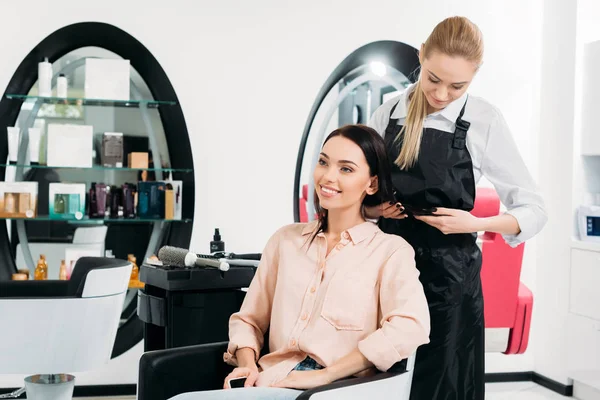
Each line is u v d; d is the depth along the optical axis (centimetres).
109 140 404
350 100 425
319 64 419
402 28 428
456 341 219
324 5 418
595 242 401
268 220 416
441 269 216
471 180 220
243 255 295
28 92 394
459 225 210
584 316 398
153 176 407
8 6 386
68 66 399
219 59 408
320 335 176
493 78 438
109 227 408
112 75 395
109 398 393
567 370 413
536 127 445
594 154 404
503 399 407
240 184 412
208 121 407
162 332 271
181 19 403
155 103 403
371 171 185
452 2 434
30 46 389
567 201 417
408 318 168
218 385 187
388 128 228
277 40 414
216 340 258
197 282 252
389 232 225
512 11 439
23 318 266
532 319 447
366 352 165
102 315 279
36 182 397
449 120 217
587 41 412
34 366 269
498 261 358
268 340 199
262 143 414
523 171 222
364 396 160
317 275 183
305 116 418
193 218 407
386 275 179
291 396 157
